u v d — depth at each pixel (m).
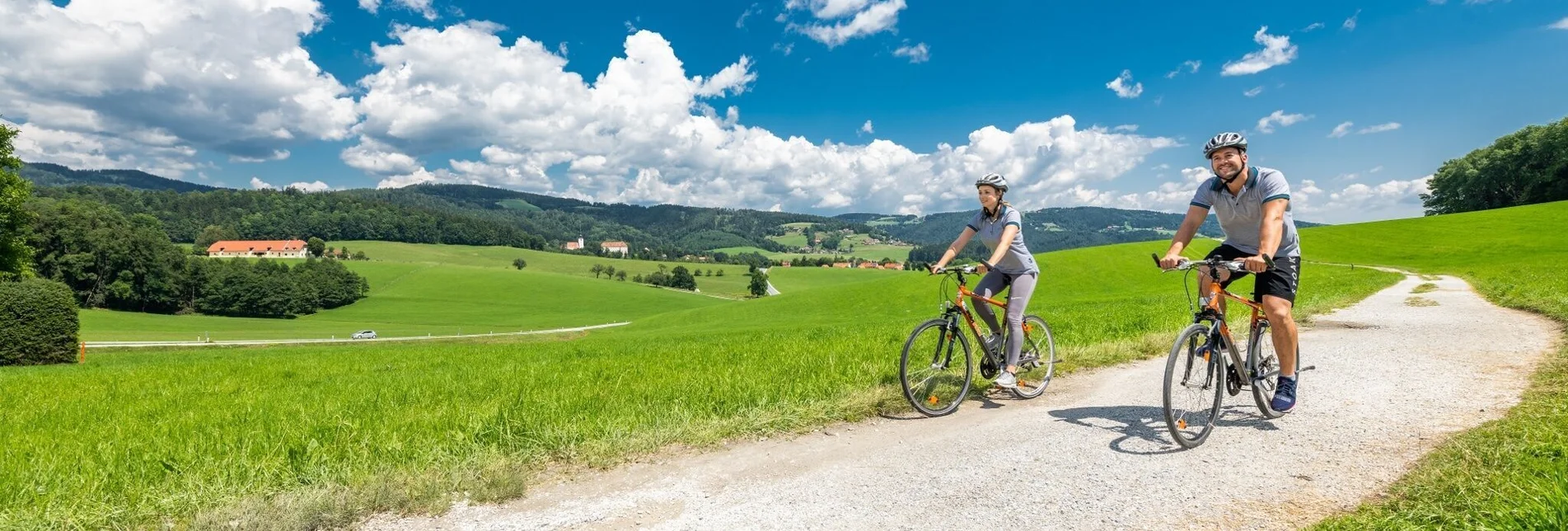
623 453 4.27
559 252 196.62
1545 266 25.98
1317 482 3.25
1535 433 3.40
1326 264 55.38
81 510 3.36
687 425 4.74
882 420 5.06
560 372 8.88
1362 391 5.09
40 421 6.69
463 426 4.81
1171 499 3.15
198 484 3.65
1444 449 3.46
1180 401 3.91
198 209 184.38
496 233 199.62
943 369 5.29
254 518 3.24
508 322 91.25
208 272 93.38
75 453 4.58
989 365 5.81
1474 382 5.12
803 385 6.00
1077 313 14.84
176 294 89.19
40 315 24.70
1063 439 4.23
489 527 3.24
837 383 6.08
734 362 8.64
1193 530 2.80
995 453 3.99
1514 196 81.12
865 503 3.32
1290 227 4.20
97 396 8.96
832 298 61.22
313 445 4.25
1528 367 5.47
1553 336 7.07
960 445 4.23
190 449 4.35
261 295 92.06
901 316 50.09
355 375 11.33
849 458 4.08
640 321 70.50
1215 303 4.32
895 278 65.31
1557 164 73.69
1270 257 3.84
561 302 110.81
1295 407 4.73
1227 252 4.43
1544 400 4.14
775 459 4.12
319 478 3.79
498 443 4.41
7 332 24.03
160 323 77.38
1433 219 69.25
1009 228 5.44
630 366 8.93
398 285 119.56
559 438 4.43
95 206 90.50
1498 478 2.84
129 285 84.19
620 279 152.12
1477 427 3.80
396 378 9.91
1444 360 6.15
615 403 5.57
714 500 3.46
